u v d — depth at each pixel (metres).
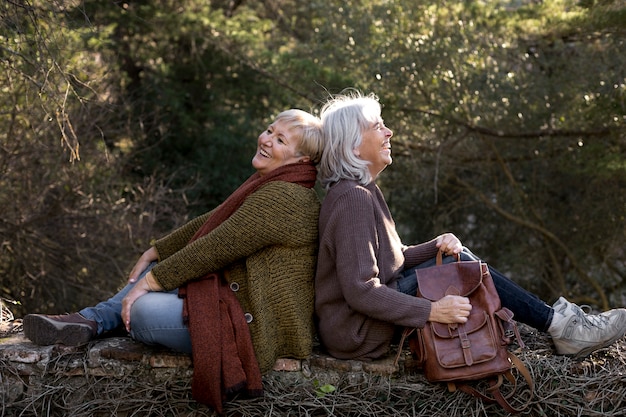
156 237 8.37
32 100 6.07
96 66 7.48
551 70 9.34
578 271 9.80
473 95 8.75
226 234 2.88
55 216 7.65
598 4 7.79
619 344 3.20
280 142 3.00
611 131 8.45
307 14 12.20
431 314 2.86
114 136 9.62
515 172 10.48
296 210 2.92
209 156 11.08
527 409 2.93
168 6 10.77
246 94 11.38
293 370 2.98
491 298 2.91
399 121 9.31
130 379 3.00
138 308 2.92
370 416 2.94
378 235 2.97
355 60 9.49
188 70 11.72
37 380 3.02
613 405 2.97
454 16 8.99
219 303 2.89
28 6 4.09
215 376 2.80
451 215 11.02
